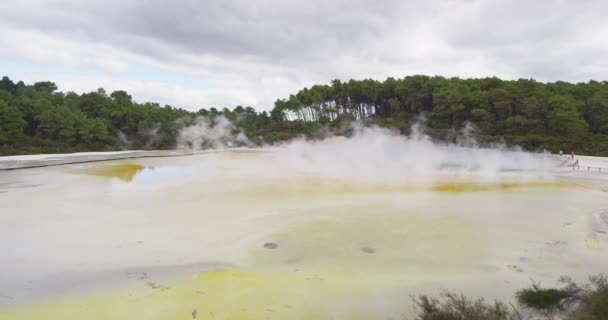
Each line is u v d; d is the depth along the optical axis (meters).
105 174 22.69
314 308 6.04
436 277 7.38
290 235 10.16
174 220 11.56
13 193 15.20
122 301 6.27
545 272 7.61
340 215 12.37
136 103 58.94
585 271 7.65
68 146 38.66
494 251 8.96
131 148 48.84
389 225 11.20
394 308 6.02
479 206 13.90
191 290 6.71
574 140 36.12
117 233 10.13
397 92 52.09
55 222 11.07
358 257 8.55
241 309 6.00
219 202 14.24
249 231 10.50
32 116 38.62
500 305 5.64
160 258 8.34
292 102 60.34
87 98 50.72
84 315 5.80
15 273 7.38
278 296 6.50
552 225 11.30
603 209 13.54
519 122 38.38
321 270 7.77
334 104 62.78
